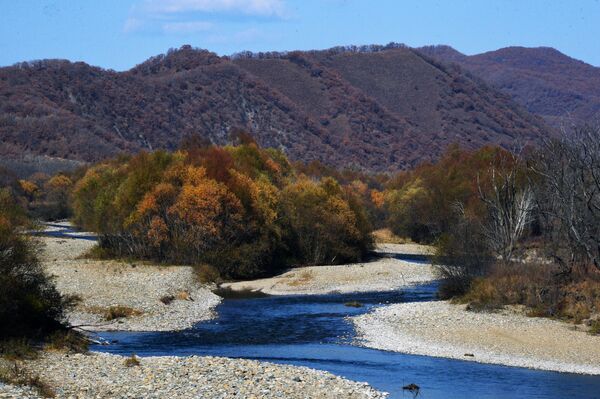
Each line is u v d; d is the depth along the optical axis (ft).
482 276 155.53
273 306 162.81
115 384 84.58
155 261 215.31
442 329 128.16
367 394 86.02
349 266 237.25
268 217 229.66
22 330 106.01
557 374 100.32
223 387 84.99
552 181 183.93
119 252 225.15
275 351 114.62
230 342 121.90
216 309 158.40
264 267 227.40
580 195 168.25
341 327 135.33
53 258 221.25
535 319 131.54
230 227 219.20
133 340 122.42
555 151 203.72
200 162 235.20
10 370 86.43
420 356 111.24
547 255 171.73
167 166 236.63
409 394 89.20
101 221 236.84
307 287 195.42
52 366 91.91
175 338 124.77
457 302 150.51
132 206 226.99
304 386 87.66
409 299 173.17
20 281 108.99
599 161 169.89
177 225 218.18
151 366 94.07
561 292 136.87
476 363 106.63
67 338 107.14
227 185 222.07
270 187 243.40
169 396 80.59
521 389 92.02
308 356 111.04
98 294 156.35
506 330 124.57
